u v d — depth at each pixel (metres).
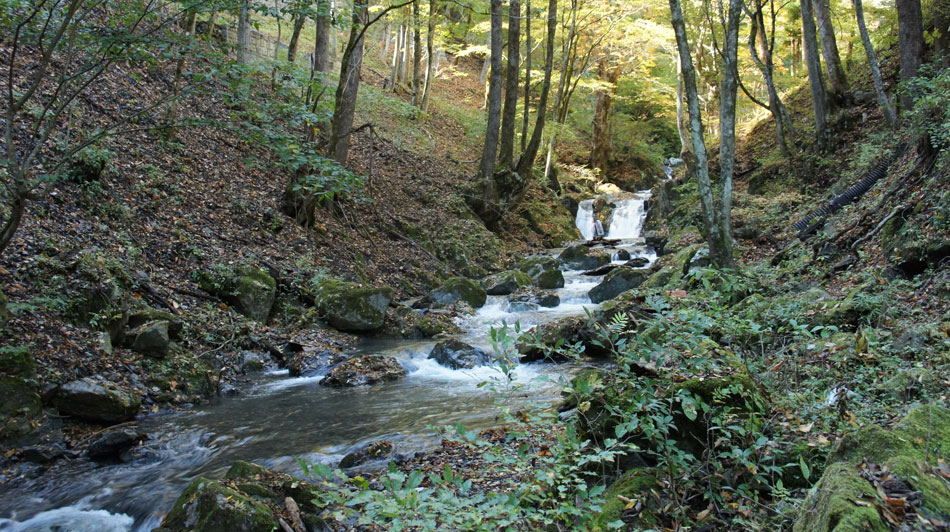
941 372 4.88
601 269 17.83
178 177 13.17
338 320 11.73
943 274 7.70
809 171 18.36
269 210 14.16
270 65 10.82
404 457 5.77
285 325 11.25
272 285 11.37
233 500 4.44
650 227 22.92
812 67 19.05
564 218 25.50
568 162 32.84
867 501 2.55
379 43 35.75
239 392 8.60
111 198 11.06
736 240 15.27
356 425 7.02
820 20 20.27
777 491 3.65
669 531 3.53
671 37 25.06
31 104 11.41
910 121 13.82
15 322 7.30
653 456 4.27
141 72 15.60
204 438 6.77
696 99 10.48
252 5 6.47
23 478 5.86
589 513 3.34
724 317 5.45
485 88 36.66
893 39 21.58
